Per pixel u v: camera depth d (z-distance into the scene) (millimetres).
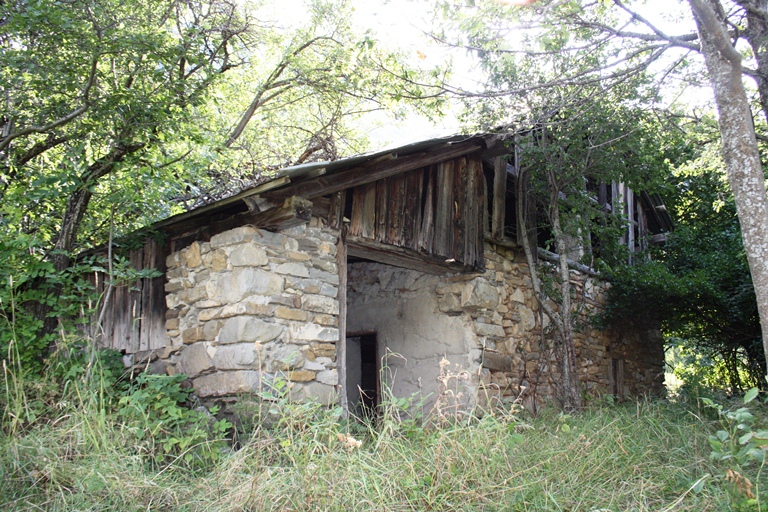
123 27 6727
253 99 11211
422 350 7355
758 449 3428
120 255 6410
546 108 7016
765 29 5176
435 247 6621
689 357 14898
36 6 5328
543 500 3488
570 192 7875
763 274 4234
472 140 7113
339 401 5535
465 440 3865
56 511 3131
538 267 8227
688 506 3504
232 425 4430
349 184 5512
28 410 3975
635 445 4602
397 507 3273
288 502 3248
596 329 9094
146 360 5828
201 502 3346
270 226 5133
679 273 10969
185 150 7418
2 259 5020
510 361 7430
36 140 7195
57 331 5953
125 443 3840
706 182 12672
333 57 10234
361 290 8094
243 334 4828
